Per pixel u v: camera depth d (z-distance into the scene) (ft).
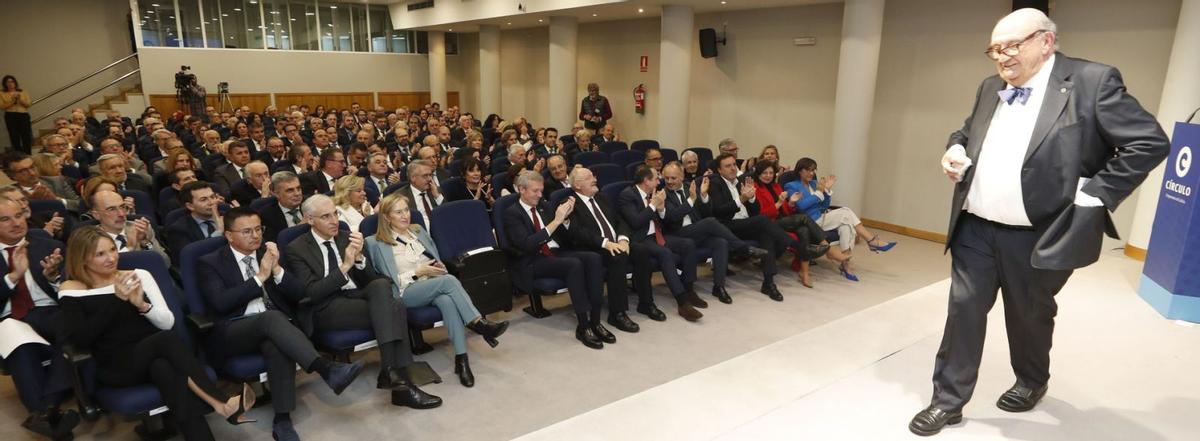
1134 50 16.47
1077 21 17.53
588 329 12.34
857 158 21.06
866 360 7.95
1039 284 5.74
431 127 30.55
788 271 17.38
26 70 41.45
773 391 7.22
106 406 7.77
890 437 6.12
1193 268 8.87
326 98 48.70
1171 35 15.71
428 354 11.77
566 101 33.17
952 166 5.81
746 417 6.66
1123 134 4.93
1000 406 6.52
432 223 12.12
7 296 9.09
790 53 25.18
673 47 25.81
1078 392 6.86
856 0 19.99
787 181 17.58
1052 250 5.21
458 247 12.31
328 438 8.91
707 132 29.48
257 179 15.12
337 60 48.70
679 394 7.20
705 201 15.79
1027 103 5.40
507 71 45.39
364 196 13.67
